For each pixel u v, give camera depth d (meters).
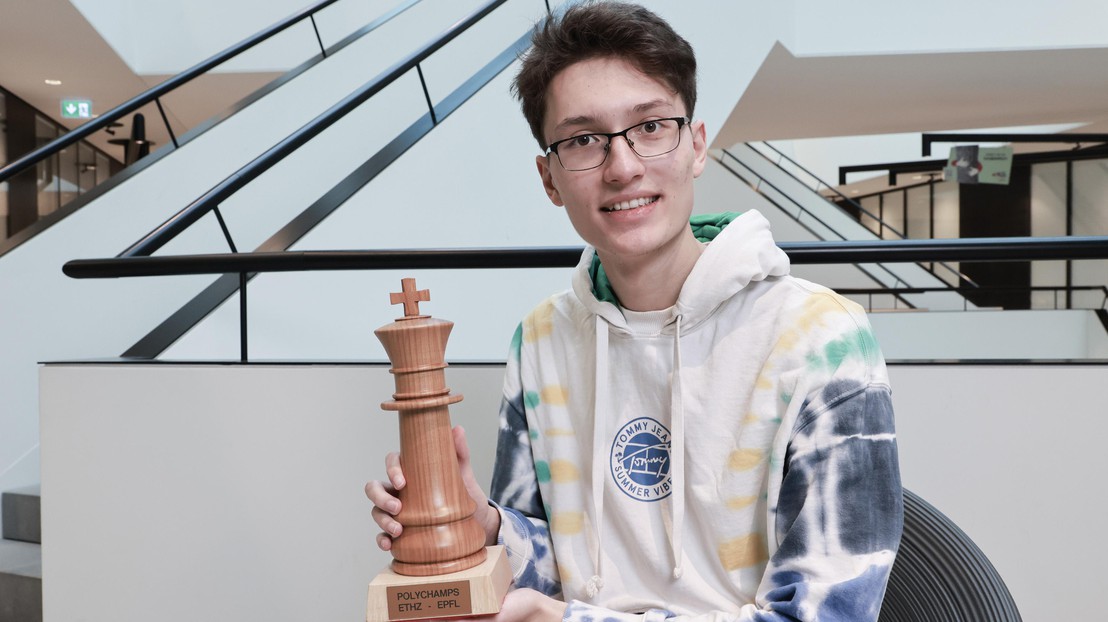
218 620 1.82
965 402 1.48
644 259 0.93
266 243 3.17
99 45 5.81
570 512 1.01
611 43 0.86
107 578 1.89
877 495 0.82
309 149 3.81
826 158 11.78
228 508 1.81
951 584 0.84
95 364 1.91
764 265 0.91
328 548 1.76
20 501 2.91
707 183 8.33
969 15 6.88
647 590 0.96
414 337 0.82
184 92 6.69
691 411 0.93
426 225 3.53
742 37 5.14
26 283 3.18
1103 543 1.43
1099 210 8.80
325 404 1.76
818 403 0.85
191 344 3.05
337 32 6.03
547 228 3.83
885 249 1.65
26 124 7.27
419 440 0.82
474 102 3.69
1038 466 1.45
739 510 0.90
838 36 6.86
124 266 2.03
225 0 6.12
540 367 1.06
